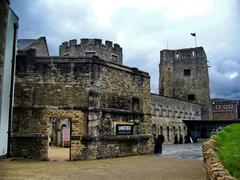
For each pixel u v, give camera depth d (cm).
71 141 1891
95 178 1171
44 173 1290
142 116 2366
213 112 7988
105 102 2019
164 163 1683
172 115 4384
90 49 3994
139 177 1198
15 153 1867
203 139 4669
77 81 1953
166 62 5969
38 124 1906
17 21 1988
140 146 2295
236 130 1539
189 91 5750
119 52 4306
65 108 1925
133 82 2309
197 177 1188
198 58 5772
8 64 1823
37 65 1972
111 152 2011
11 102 1861
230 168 616
